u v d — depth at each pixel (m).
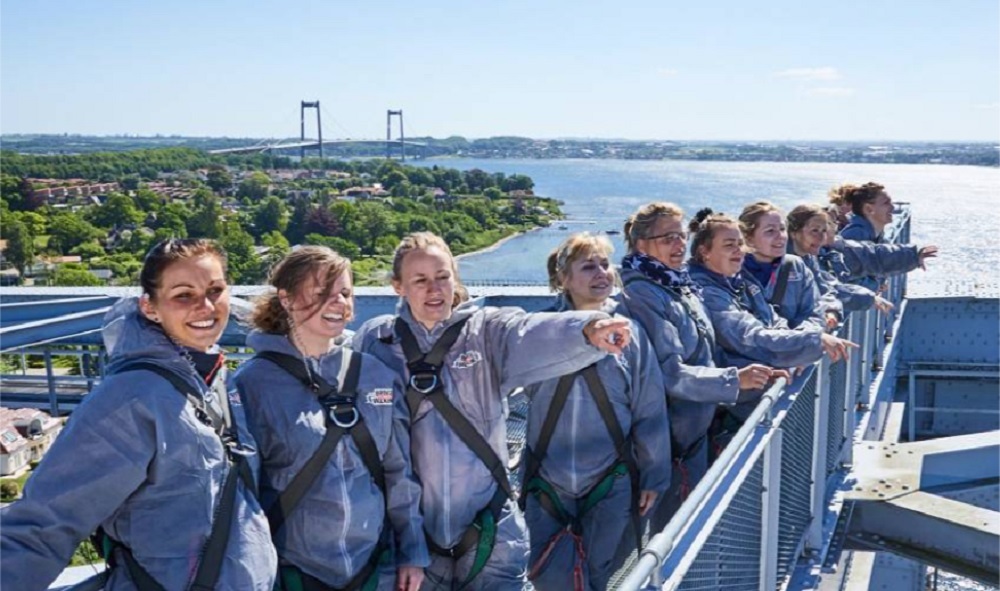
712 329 4.40
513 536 3.29
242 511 2.43
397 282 3.21
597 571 3.95
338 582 2.81
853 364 6.50
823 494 5.25
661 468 4.00
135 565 2.30
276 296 2.82
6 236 97.06
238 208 117.25
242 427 2.59
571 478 3.85
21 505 2.19
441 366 3.19
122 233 108.62
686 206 134.00
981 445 6.69
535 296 8.81
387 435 2.91
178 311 2.39
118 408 2.26
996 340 12.45
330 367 2.86
